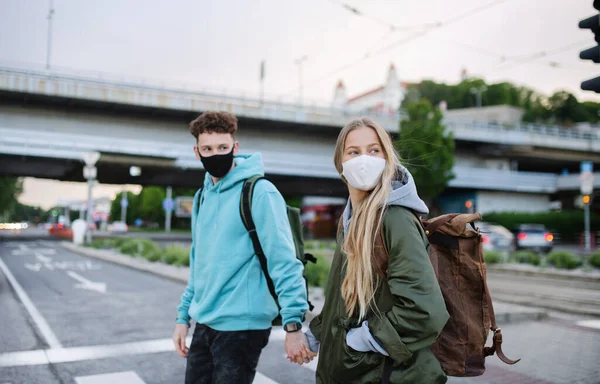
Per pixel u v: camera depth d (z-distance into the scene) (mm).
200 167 30016
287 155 33000
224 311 2258
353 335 1710
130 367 4941
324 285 9242
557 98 94000
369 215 1737
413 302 1582
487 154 44438
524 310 7246
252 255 2314
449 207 44812
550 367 4820
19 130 25562
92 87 25984
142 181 39719
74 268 15617
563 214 39031
